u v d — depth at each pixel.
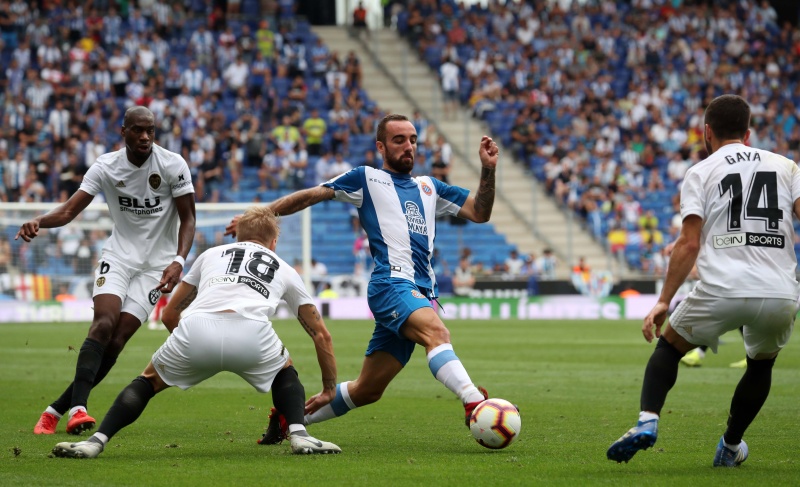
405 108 130.12
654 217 116.50
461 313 103.94
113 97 112.94
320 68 125.75
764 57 142.25
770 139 131.12
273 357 22.78
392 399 36.62
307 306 23.59
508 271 108.50
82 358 25.58
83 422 24.69
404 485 18.98
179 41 124.31
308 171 114.56
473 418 23.14
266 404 35.09
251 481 19.44
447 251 113.88
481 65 131.38
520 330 82.06
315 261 108.25
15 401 35.66
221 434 27.28
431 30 138.00
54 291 92.69
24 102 109.56
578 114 128.75
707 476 20.08
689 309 20.77
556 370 48.12
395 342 25.02
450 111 130.00
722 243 20.59
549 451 23.81
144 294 27.52
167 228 28.09
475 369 48.69
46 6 120.50
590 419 30.55
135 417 22.58
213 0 132.12
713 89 135.38
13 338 70.31
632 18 142.12
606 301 106.12
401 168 25.62
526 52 135.12
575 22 138.75
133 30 121.62
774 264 20.44
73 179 102.94
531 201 119.94
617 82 134.88
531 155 123.38
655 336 21.30
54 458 22.34
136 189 27.39
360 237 105.50
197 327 22.16
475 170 122.75
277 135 113.00
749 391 21.17
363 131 120.88
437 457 22.75
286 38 126.44
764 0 149.25
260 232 23.94
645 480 19.58
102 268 27.33
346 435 27.19
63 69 114.69
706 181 20.78
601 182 119.50
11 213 91.75
